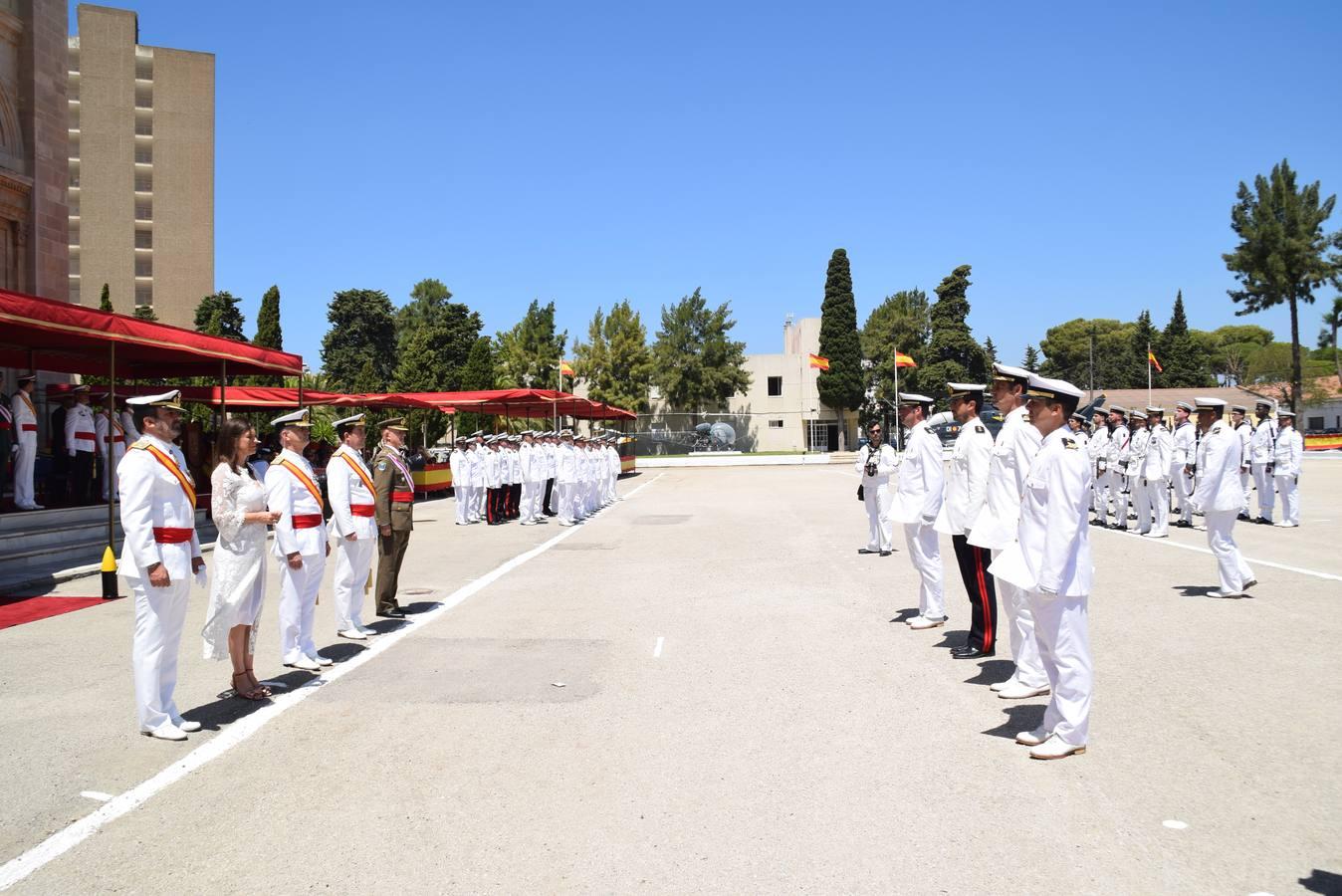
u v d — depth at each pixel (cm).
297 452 771
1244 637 816
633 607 1013
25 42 2206
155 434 589
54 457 1791
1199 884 378
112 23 6800
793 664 755
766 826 441
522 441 2095
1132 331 10606
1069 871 391
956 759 531
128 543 565
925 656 779
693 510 2384
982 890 376
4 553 1312
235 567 636
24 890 385
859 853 411
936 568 887
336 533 855
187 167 7000
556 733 586
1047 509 527
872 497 1432
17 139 2191
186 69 7019
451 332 6362
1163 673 704
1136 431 1784
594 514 2327
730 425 7044
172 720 594
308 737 582
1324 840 417
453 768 525
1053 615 532
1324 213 5744
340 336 6981
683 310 6881
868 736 573
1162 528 1639
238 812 464
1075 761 523
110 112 6794
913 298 7581
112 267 6794
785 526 1902
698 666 752
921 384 7125
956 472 779
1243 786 481
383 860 409
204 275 7031
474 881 388
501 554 1518
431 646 833
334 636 880
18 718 625
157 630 579
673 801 473
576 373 6425
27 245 2208
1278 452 1764
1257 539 1549
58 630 919
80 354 1828
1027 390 548
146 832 441
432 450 3734
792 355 7188
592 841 426
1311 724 578
